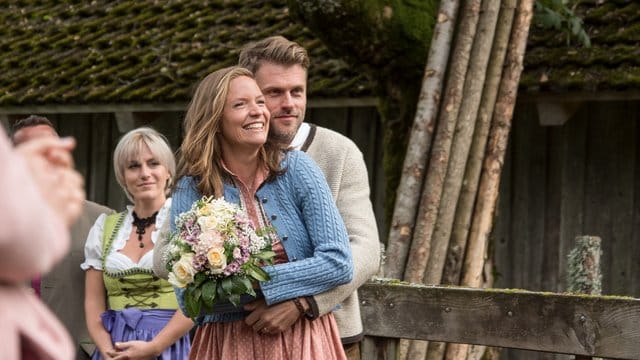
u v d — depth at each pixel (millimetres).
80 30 13867
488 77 8633
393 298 5652
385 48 9578
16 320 2408
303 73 5016
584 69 9891
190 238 4414
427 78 8695
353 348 5000
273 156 4656
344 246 4566
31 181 2309
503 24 8688
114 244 6074
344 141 5102
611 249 10375
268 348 4551
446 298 5527
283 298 4449
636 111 10312
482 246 8430
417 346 7270
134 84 12180
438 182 8336
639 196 10266
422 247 8180
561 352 5238
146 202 6105
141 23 13430
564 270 10578
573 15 9922
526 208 10820
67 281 6359
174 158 6195
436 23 8828
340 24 9469
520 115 10867
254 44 5082
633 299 5102
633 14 10492
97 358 6137
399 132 10016
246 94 4609
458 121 8500
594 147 10492
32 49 13820
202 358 4691
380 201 11578
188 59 12273
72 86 12656
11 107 12953
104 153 13555
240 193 4652
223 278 4383
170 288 5992
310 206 4594
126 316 5906
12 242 2242
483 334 5426
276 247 4574
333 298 4586
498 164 8594
